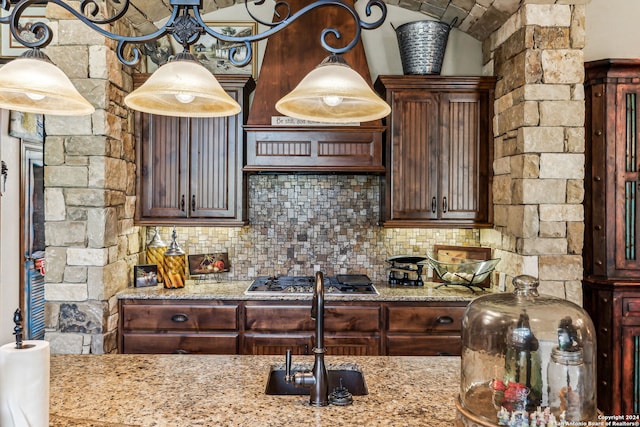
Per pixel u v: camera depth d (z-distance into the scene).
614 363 2.85
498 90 3.18
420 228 3.37
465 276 3.07
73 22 2.75
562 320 1.21
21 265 3.88
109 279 2.85
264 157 3.18
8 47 3.15
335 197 3.57
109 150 2.83
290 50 3.23
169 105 1.67
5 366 1.07
